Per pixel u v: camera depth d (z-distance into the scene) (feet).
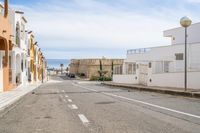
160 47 152.15
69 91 100.63
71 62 430.61
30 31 183.83
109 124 33.88
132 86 120.57
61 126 33.09
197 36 163.53
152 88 100.01
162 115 40.93
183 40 172.96
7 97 71.72
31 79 190.19
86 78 330.75
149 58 162.40
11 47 102.99
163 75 115.44
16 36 129.80
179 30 175.22
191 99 66.59
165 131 29.76
